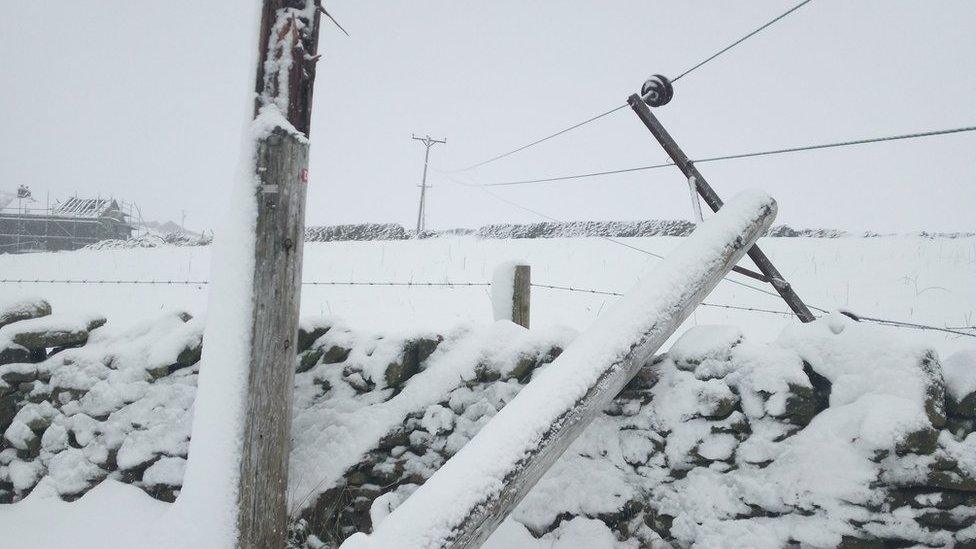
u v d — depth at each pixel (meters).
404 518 1.68
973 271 9.61
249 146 2.49
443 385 3.11
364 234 18.06
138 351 3.51
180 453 3.21
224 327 2.47
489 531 1.86
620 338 2.32
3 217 35.59
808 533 2.15
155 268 13.62
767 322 7.47
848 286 9.49
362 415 3.16
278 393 2.51
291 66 2.53
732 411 2.42
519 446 1.96
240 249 2.48
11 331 3.68
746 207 2.85
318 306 9.02
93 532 2.97
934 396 2.03
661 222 16.23
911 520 2.00
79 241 36.34
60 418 3.52
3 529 3.10
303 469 3.09
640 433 2.62
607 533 2.55
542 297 9.23
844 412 2.19
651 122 3.61
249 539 2.43
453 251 14.11
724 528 2.31
